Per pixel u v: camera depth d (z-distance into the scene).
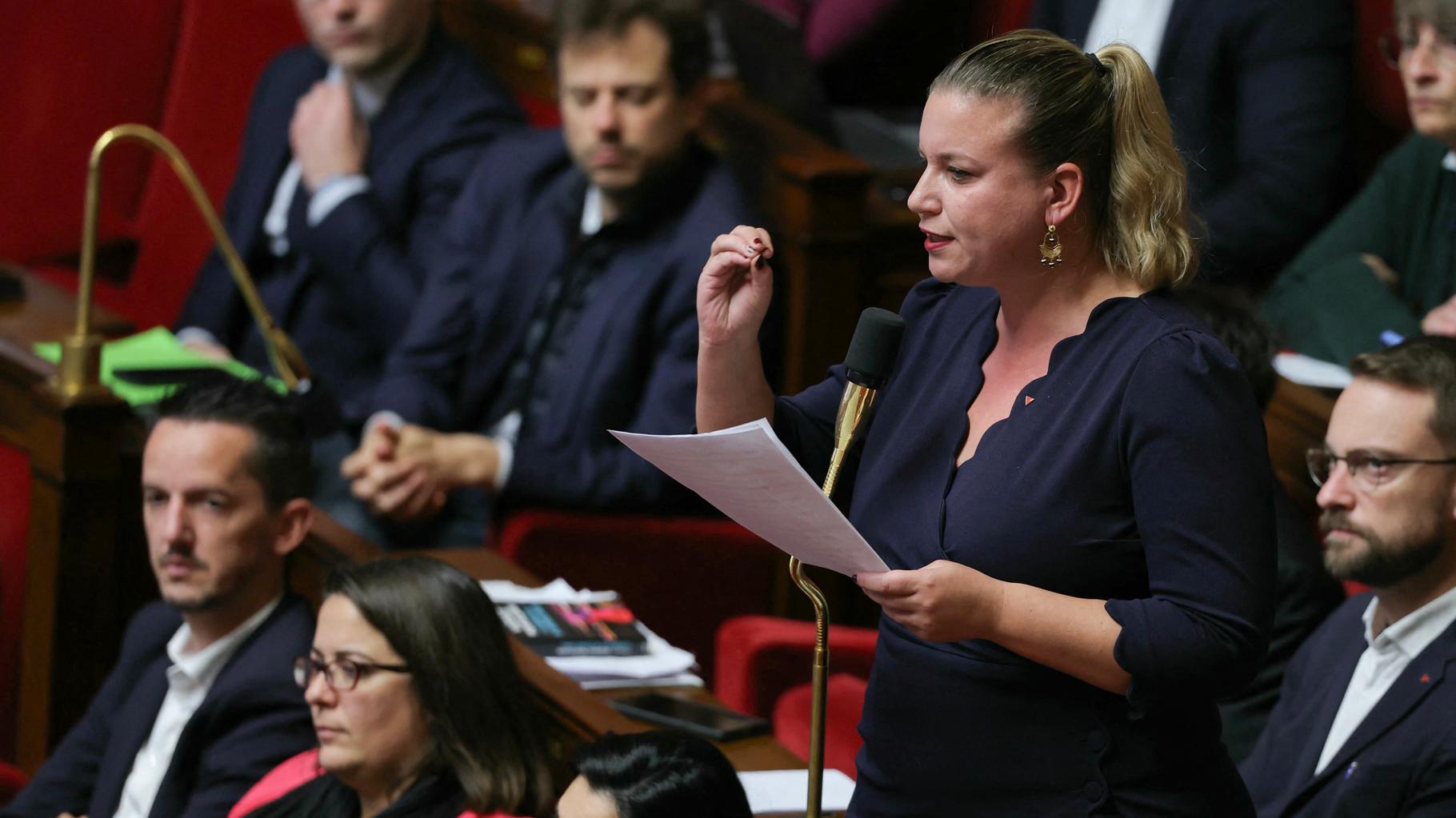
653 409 14.73
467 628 9.45
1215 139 15.38
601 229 15.49
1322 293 13.67
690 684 11.11
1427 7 12.61
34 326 16.53
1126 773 6.14
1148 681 5.79
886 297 16.03
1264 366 10.30
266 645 11.38
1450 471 8.94
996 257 6.12
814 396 7.07
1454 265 13.62
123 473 13.99
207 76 20.80
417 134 18.30
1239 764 10.16
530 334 16.08
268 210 19.17
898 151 18.27
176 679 11.65
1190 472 5.86
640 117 14.98
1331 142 15.15
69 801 12.22
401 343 16.80
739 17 17.58
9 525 14.99
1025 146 5.98
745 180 16.09
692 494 15.02
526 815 9.42
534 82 19.30
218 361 16.72
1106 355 6.10
